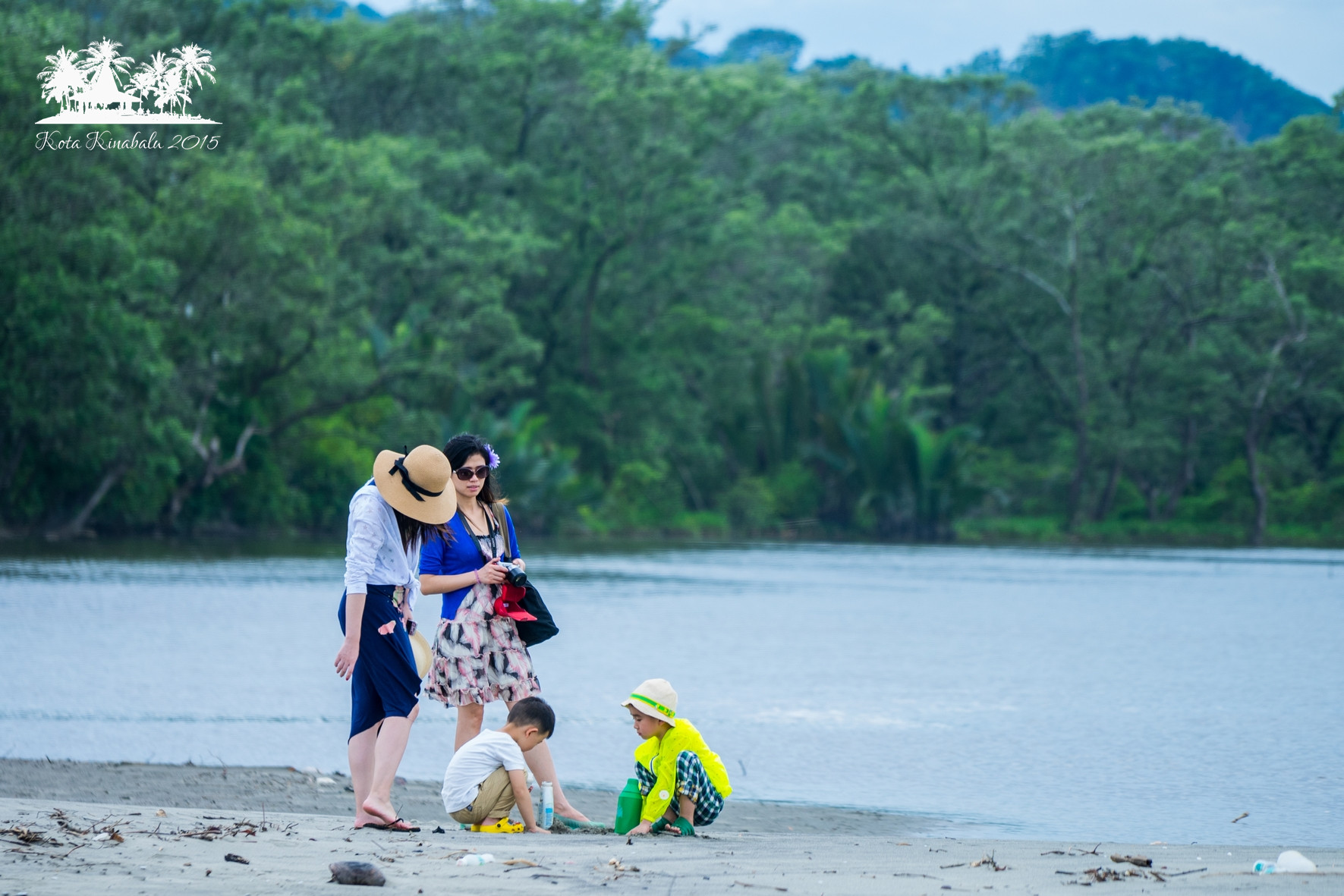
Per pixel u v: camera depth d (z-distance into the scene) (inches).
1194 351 3097.9
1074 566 1963.6
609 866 239.5
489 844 272.4
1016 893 214.2
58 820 274.8
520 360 2994.6
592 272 3068.4
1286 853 247.0
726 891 216.2
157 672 677.9
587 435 3078.2
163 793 378.9
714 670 733.3
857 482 3142.2
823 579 1571.1
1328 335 2915.8
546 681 676.7
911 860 256.5
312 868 231.3
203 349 1953.7
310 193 2240.4
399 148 2620.6
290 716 552.7
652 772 303.1
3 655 729.0
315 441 2464.3
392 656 307.6
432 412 2600.9
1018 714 591.2
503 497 342.6
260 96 2635.3
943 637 930.1
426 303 2529.5
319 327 2144.4
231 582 1270.9
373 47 2898.6
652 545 2549.2
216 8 2615.7
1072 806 395.5
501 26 3048.7
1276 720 578.9
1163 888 217.6
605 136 2915.8
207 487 2225.6
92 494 2027.6
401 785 410.0
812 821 369.1
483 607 327.6
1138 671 750.5
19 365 1713.8
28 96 1684.3
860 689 668.1
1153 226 3112.7
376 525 309.3
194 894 206.1
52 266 1717.5
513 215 2834.6
